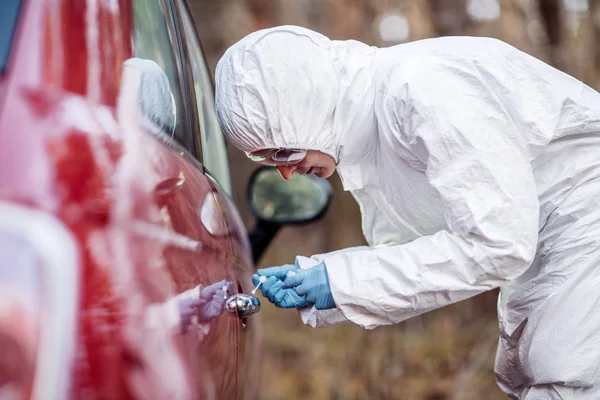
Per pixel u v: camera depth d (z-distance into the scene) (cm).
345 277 463
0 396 253
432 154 445
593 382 486
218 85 497
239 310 440
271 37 479
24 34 304
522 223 445
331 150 494
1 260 259
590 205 499
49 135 284
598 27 1497
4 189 269
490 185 443
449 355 1177
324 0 1698
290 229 1591
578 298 486
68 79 308
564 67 1455
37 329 257
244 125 484
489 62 471
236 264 480
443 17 1519
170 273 320
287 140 482
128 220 296
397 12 1559
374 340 1180
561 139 502
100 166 292
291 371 1202
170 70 455
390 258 459
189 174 400
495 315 1280
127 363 279
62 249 267
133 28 384
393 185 503
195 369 327
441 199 450
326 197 728
